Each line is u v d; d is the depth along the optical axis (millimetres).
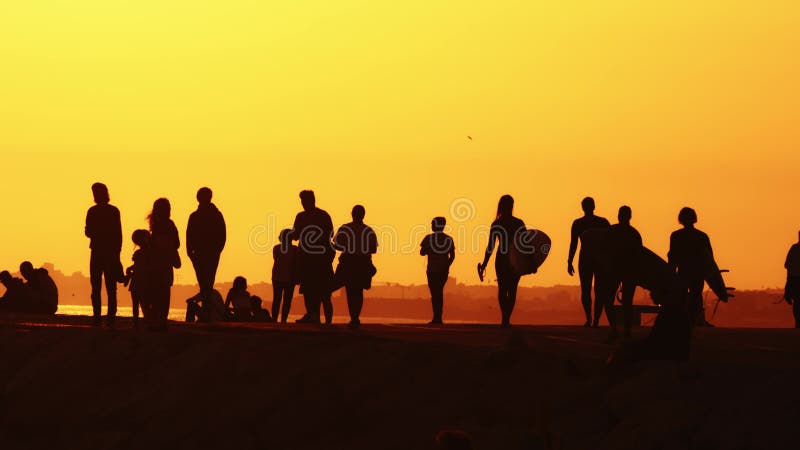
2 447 62281
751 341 73938
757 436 49438
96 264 78062
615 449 51562
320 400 60219
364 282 85625
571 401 55656
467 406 57500
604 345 67562
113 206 78688
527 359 59062
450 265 93688
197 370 63469
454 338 71688
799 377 52656
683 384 53719
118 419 61969
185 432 60500
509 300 84125
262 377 62406
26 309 98688
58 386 64688
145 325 77812
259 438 59719
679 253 74875
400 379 60406
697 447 50250
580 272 87688
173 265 73375
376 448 57094
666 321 57531
